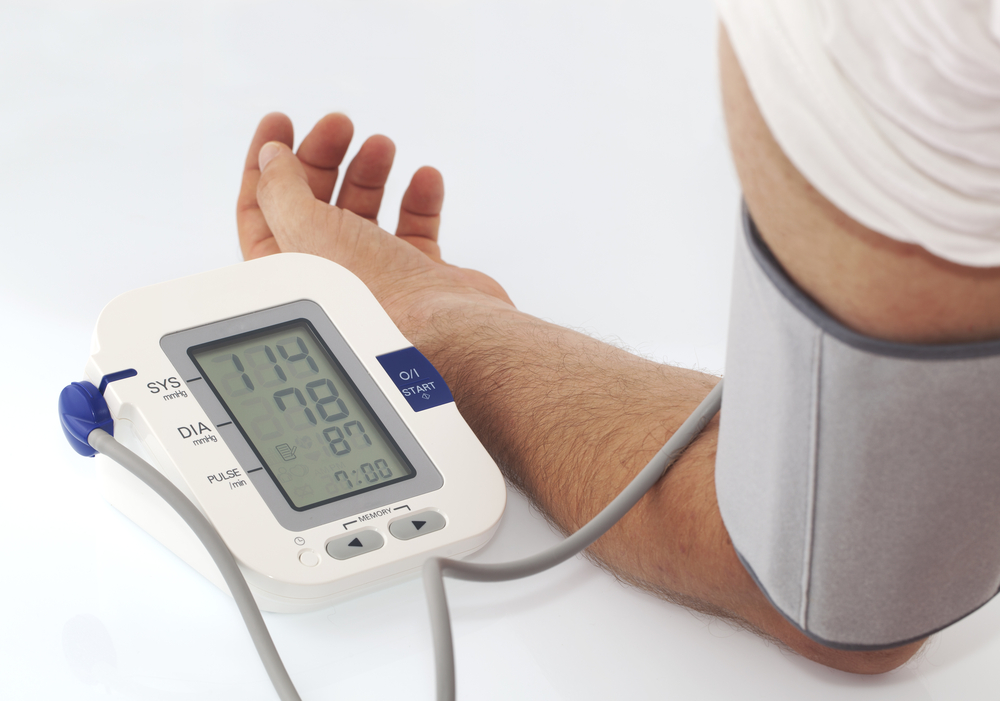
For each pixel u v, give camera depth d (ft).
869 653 1.73
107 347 2.06
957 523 1.33
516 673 1.76
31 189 3.64
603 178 4.06
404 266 3.39
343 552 1.89
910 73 0.98
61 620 1.82
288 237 3.43
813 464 1.31
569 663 1.79
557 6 5.02
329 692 1.70
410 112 4.35
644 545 1.90
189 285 2.25
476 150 4.18
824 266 1.17
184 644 1.78
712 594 1.83
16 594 1.86
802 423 1.29
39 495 2.13
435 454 2.13
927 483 1.28
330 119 3.76
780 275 1.25
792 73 1.04
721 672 1.79
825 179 1.07
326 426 2.10
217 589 1.92
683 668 1.79
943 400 1.19
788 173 1.12
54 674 1.70
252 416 2.06
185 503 1.80
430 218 3.86
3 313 2.85
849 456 1.27
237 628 1.83
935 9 0.94
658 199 3.96
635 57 4.73
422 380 2.25
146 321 2.14
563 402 2.30
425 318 2.96
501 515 2.06
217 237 3.55
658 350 3.07
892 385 1.19
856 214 1.08
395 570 1.93
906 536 1.34
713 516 1.78
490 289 3.40
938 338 1.19
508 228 3.78
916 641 1.61
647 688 1.74
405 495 2.03
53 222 3.46
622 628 1.88
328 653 1.79
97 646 1.76
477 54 4.70
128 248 3.38
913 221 1.05
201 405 2.03
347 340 2.27
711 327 3.23
